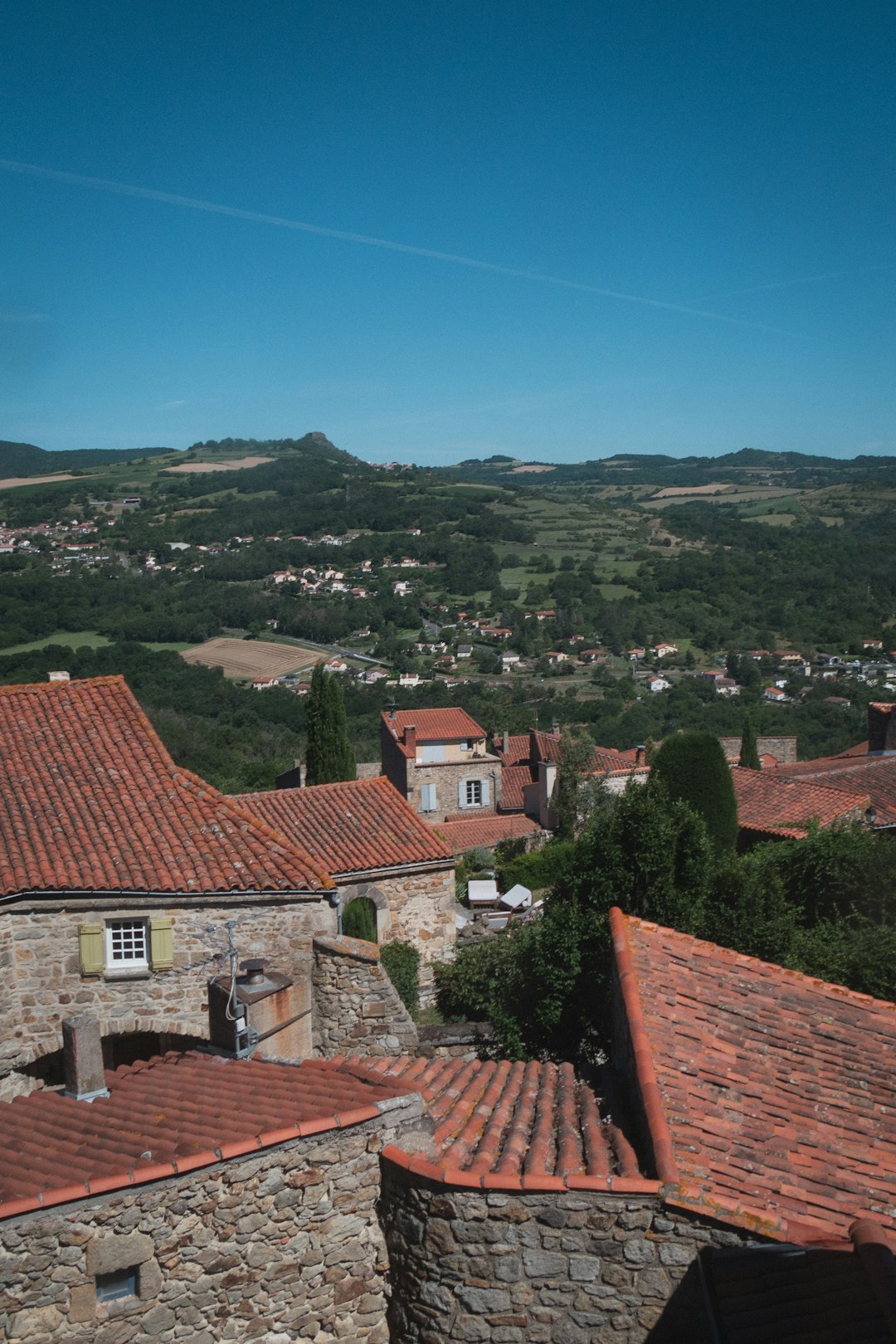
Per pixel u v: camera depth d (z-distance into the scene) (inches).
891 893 748.0
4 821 570.3
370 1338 348.8
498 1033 644.1
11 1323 302.0
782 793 1075.3
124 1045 592.7
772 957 635.5
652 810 657.0
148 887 547.2
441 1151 350.6
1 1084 526.9
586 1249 311.4
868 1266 275.4
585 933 631.8
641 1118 348.8
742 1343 267.3
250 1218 331.9
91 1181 310.7
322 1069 420.5
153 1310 318.7
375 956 552.1
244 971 538.9
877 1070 399.5
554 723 2162.9
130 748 658.8
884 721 1286.9
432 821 1924.2
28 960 534.3
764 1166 330.0
